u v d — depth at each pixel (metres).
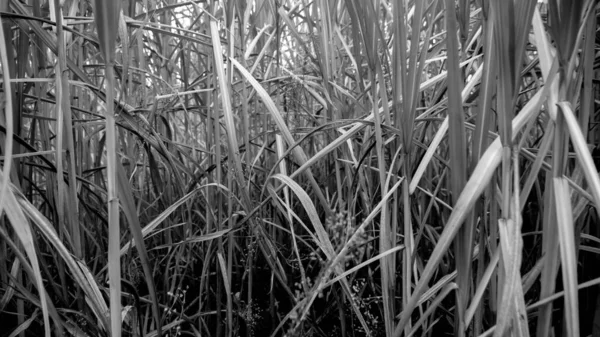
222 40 1.19
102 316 0.71
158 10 1.15
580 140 0.52
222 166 1.32
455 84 0.63
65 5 1.03
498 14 0.55
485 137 0.68
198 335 1.00
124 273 1.14
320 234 0.79
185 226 1.24
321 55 1.11
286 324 1.17
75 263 0.69
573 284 0.53
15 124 0.83
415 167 0.99
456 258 0.71
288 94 1.44
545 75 0.61
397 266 1.09
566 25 0.54
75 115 1.13
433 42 1.36
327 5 1.13
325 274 0.57
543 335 0.68
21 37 0.81
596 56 0.94
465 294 0.71
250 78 0.97
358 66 0.93
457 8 0.83
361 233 0.58
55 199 0.95
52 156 0.99
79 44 1.07
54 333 0.93
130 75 1.22
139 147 1.35
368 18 0.78
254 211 1.00
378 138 0.83
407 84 0.72
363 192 1.05
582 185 0.83
